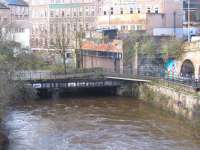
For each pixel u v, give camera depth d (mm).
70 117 61969
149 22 91812
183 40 77312
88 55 96500
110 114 63969
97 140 50562
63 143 49438
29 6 124188
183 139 50438
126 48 84562
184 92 61250
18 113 64250
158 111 66000
